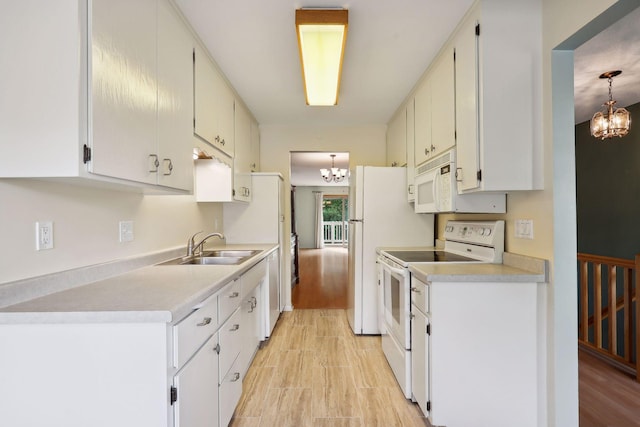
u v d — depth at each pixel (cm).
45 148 102
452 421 167
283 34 202
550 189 162
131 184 133
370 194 312
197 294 121
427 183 245
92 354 102
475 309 167
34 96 102
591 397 207
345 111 354
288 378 229
